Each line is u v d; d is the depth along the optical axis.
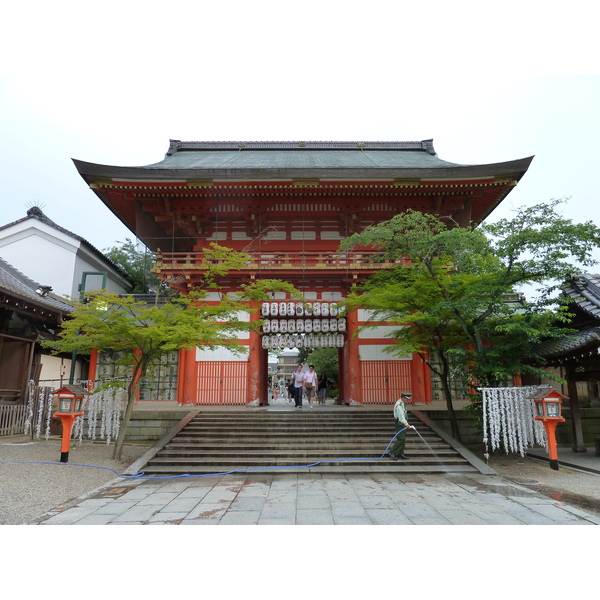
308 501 8.88
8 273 21.02
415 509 8.29
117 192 21.75
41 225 27.73
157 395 20.84
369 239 15.36
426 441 14.52
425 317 14.83
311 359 46.81
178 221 22.72
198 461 12.61
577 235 12.50
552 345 16.16
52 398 18.64
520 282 13.82
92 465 12.29
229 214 23.03
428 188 21.53
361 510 8.20
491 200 23.56
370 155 30.31
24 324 21.16
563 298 13.97
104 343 13.72
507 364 14.45
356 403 20.45
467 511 8.16
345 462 12.63
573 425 15.79
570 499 9.18
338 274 21.39
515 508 8.41
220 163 26.97
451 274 16.95
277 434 14.92
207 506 8.48
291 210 22.95
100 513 7.96
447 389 15.95
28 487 9.60
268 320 21.45
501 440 14.06
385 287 16.86
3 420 17.16
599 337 13.08
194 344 14.30
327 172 20.75
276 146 32.03
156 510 8.19
